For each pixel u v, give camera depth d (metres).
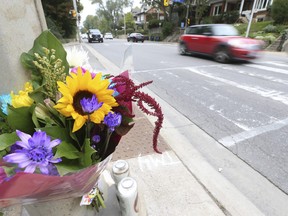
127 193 1.06
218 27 8.94
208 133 3.04
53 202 0.84
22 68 0.84
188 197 1.85
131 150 2.46
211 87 5.18
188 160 2.38
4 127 0.75
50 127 0.67
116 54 11.38
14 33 0.82
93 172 0.78
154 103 0.78
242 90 4.95
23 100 0.70
